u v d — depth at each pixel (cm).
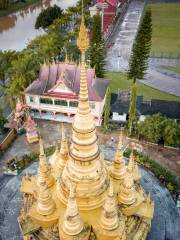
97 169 3312
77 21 11525
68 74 6675
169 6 16062
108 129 6494
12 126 6644
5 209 4625
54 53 8550
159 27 13012
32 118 6956
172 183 4997
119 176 3900
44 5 17212
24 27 14062
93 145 3139
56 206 3500
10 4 15900
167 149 5928
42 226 3519
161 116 6228
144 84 8450
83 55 2628
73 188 2856
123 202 3606
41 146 3641
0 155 5831
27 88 6800
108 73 9081
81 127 2984
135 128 6162
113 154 5769
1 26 14312
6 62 7588
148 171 5259
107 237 3228
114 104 6788
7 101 7156
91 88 6475
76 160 3186
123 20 14162
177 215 4497
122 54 10481
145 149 5938
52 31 10294
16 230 4300
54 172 4019
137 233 3659
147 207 3819
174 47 10931
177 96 7862
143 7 16112
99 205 3394
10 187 5019
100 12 13000
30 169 5362
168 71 9225
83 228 3173
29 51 8200
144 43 7094
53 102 6725
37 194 3797
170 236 4206
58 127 6681
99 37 7512
